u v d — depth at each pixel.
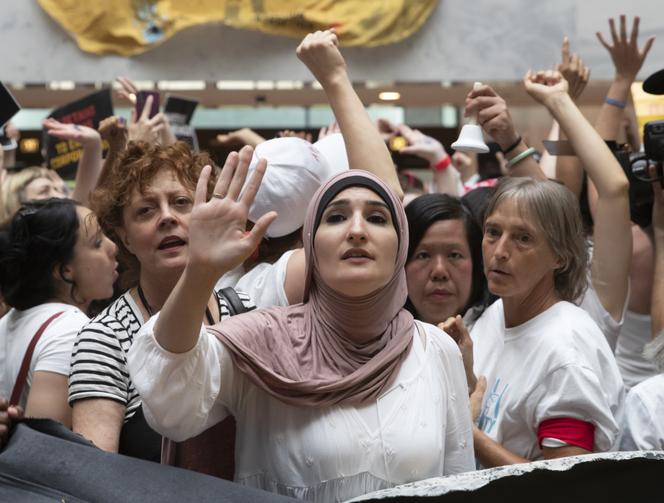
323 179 3.76
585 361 3.35
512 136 4.67
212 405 2.53
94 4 8.47
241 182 2.41
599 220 4.17
